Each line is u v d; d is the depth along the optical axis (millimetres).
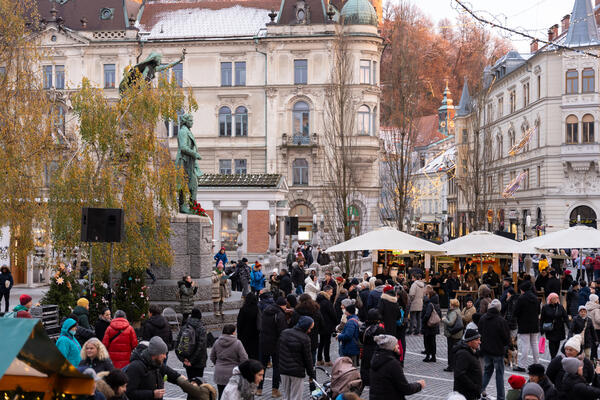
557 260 35250
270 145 67250
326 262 42062
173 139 67000
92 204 21844
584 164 62000
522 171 70250
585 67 61875
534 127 65812
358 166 54125
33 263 34844
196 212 26438
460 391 11633
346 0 74250
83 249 22141
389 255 34375
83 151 22547
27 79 26891
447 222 99000
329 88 52625
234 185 50500
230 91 67875
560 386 11180
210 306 24375
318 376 17203
